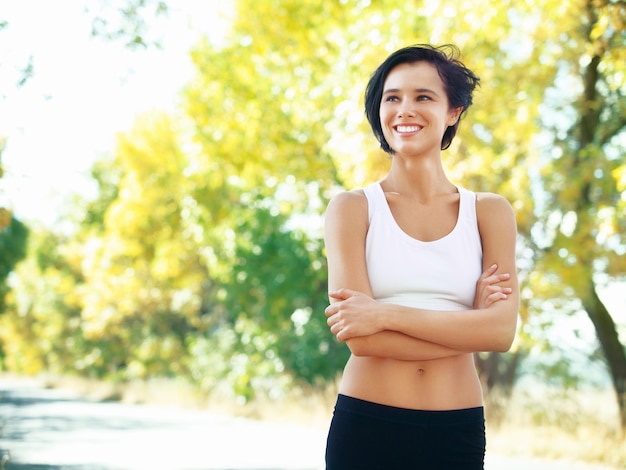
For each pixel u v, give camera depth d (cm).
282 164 1994
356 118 1422
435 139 379
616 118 1592
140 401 2995
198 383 2855
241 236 2425
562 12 1359
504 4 1323
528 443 1398
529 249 1509
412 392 363
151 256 3406
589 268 1429
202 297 3584
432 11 1380
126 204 3189
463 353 370
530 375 2173
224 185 2414
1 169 1232
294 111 1961
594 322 1633
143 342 3838
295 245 2386
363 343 361
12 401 3016
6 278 5141
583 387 1873
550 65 1466
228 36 2008
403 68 382
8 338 6725
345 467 364
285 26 1753
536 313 1486
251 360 2434
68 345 4903
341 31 1638
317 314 2417
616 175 1123
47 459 1248
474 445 367
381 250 375
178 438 1605
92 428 1830
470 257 379
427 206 382
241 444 1498
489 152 1432
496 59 1430
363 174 1420
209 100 2048
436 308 372
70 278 5231
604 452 1311
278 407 2175
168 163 3114
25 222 5209
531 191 1461
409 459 360
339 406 371
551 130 1568
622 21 1146
